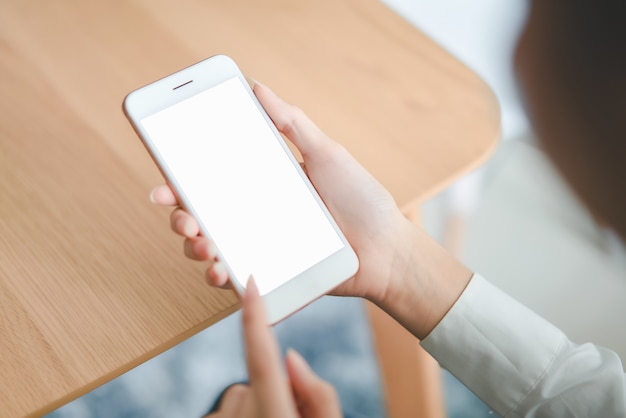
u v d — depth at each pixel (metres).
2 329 0.66
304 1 1.00
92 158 0.80
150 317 0.67
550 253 1.61
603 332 1.51
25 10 0.96
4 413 0.61
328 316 1.46
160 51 0.92
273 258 0.70
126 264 0.71
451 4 2.12
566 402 0.67
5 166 0.79
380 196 0.74
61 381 0.63
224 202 0.71
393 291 0.75
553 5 0.17
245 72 0.90
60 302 0.68
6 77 0.88
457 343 0.71
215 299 0.69
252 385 0.41
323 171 0.75
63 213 0.75
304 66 0.91
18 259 0.71
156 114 0.71
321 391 0.45
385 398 1.24
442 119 0.86
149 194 0.77
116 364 0.64
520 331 0.70
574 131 0.16
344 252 0.70
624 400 0.65
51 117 0.84
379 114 0.86
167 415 1.30
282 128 0.74
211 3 0.98
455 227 1.40
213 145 0.72
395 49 0.94
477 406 1.38
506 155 1.68
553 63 0.17
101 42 0.93
